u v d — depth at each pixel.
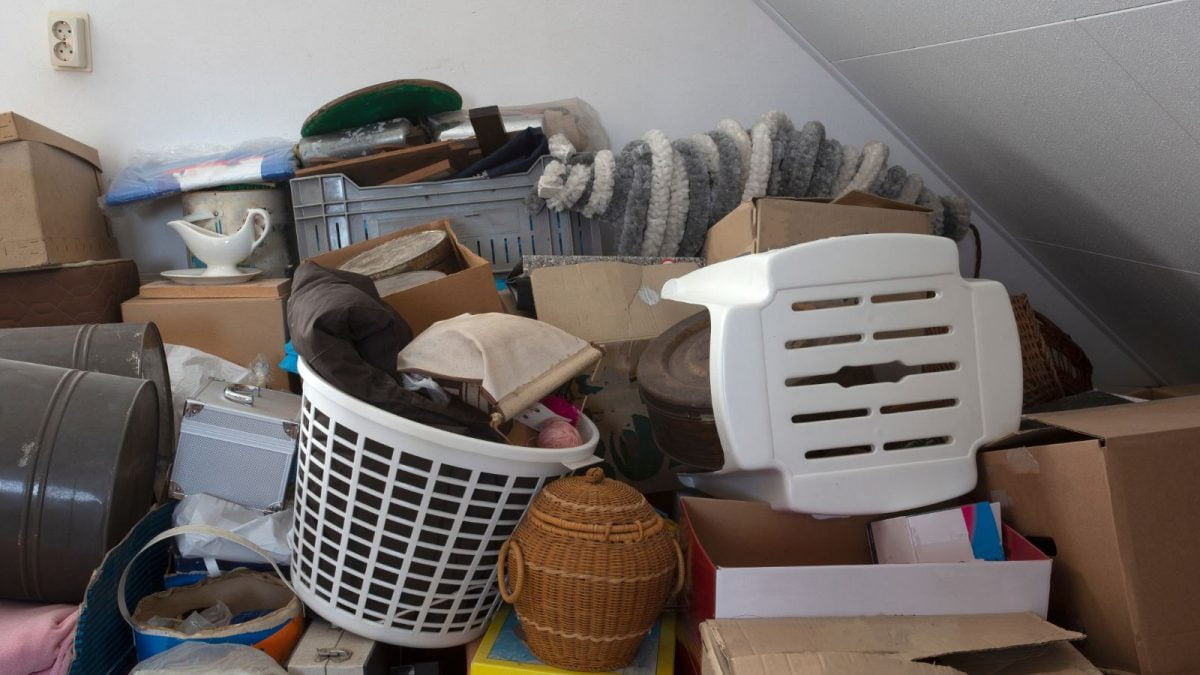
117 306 1.96
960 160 2.09
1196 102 1.14
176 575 1.53
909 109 2.05
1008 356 1.33
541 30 2.28
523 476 1.35
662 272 1.80
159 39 2.21
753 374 1.23
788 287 1.23
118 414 1.40
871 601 1.19
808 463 1.25
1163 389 1.81
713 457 1.40
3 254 1.92
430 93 2.05
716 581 1.17
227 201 2.07
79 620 1.27
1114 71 1.21
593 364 1.65
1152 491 1.15
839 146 2.03
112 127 2.24
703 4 2.30
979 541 1.28
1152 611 1.13
